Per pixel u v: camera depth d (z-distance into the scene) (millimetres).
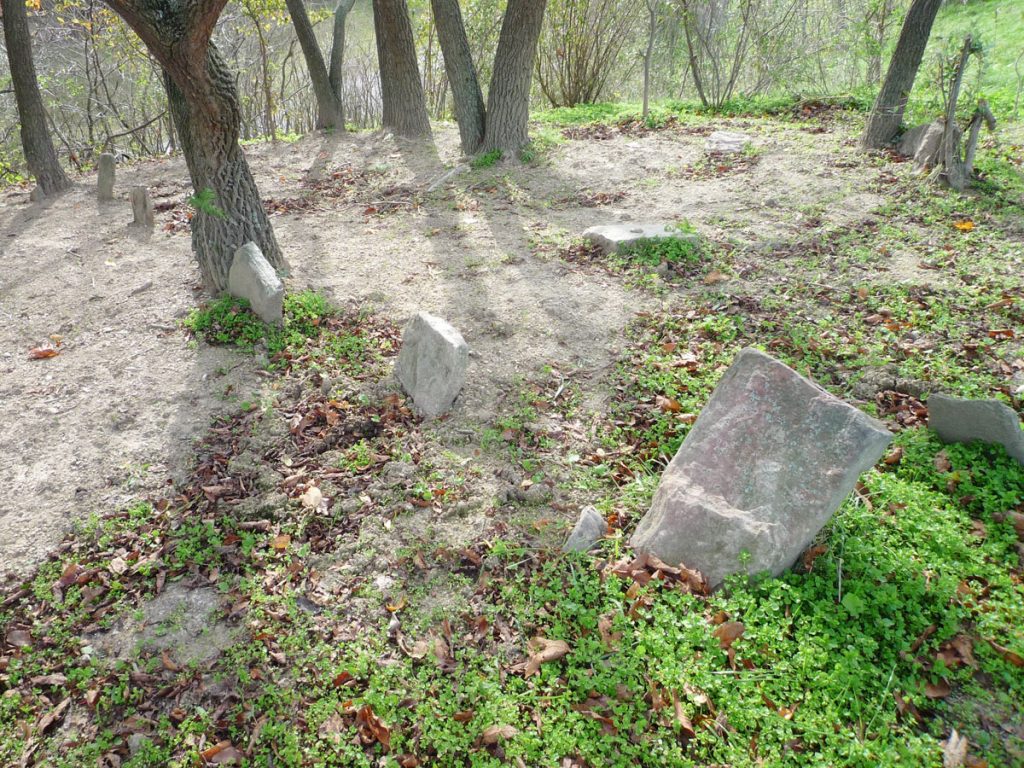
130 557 3656
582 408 4590
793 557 3221
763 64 12703
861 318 5285
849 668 2807
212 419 4656
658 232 6652
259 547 3699
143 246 7527
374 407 4727
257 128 17766
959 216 6910
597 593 3285
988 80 11664
